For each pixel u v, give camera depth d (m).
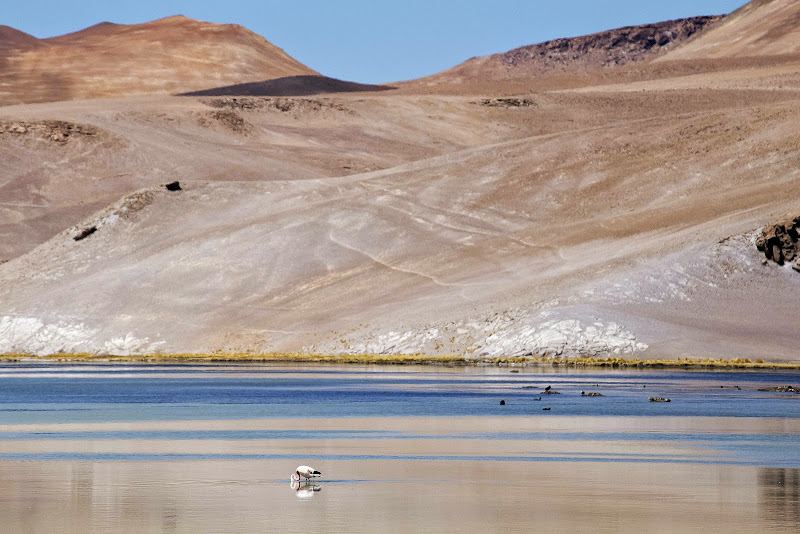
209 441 74.75
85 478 57.06
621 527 44.00
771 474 58.75
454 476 57.91
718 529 43.66
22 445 72.25
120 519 45.62
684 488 53.97
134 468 60.84
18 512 47.25
